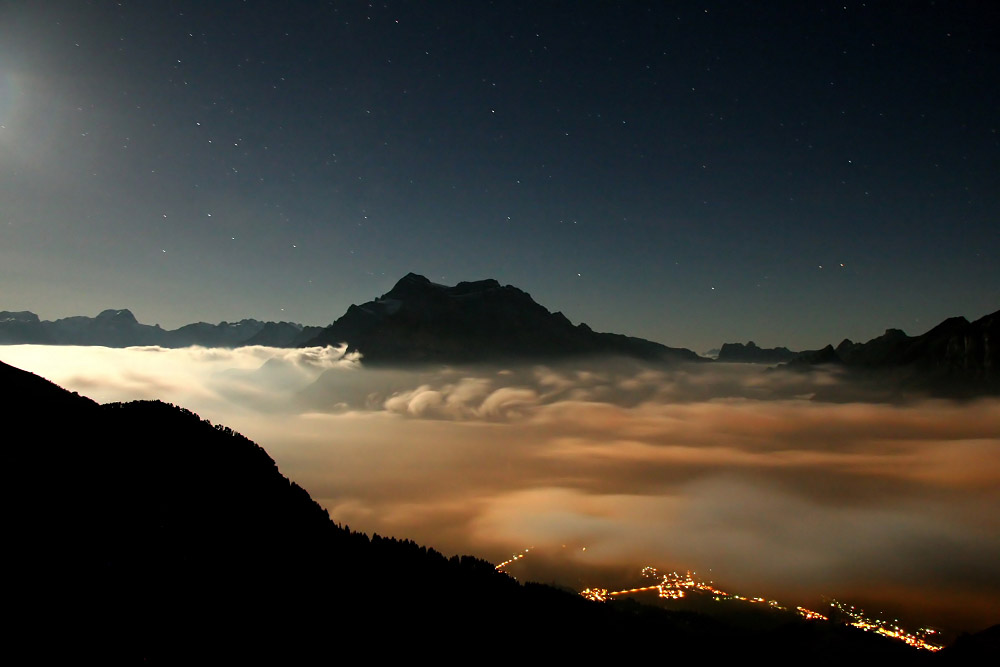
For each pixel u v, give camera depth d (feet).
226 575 107.65
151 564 101.55
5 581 83.87
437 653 109.40
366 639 105.50
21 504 103.09
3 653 71.46
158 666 78.28
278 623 100.01
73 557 94.94
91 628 81.20
